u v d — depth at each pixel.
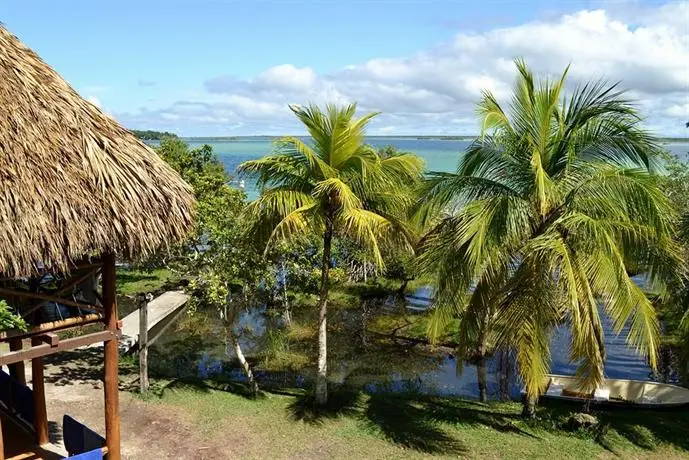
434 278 12.00
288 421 13.04
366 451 11.71
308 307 24.45
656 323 10.81
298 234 13.64
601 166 11.25
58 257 7.37
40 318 9.41
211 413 13.27
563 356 20.06
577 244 10.77
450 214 11.98
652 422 13.53
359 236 12.49
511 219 11.01
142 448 11.55
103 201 7.91
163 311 22.42
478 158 12.18
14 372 11.72
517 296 11.27
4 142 7.43
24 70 8.40
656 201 10.52
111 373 8.69
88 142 8.23
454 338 21.14
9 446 10.38
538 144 11.61
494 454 11.60
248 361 18.70
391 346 20.58
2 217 6.96
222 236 14.30
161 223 8.62
